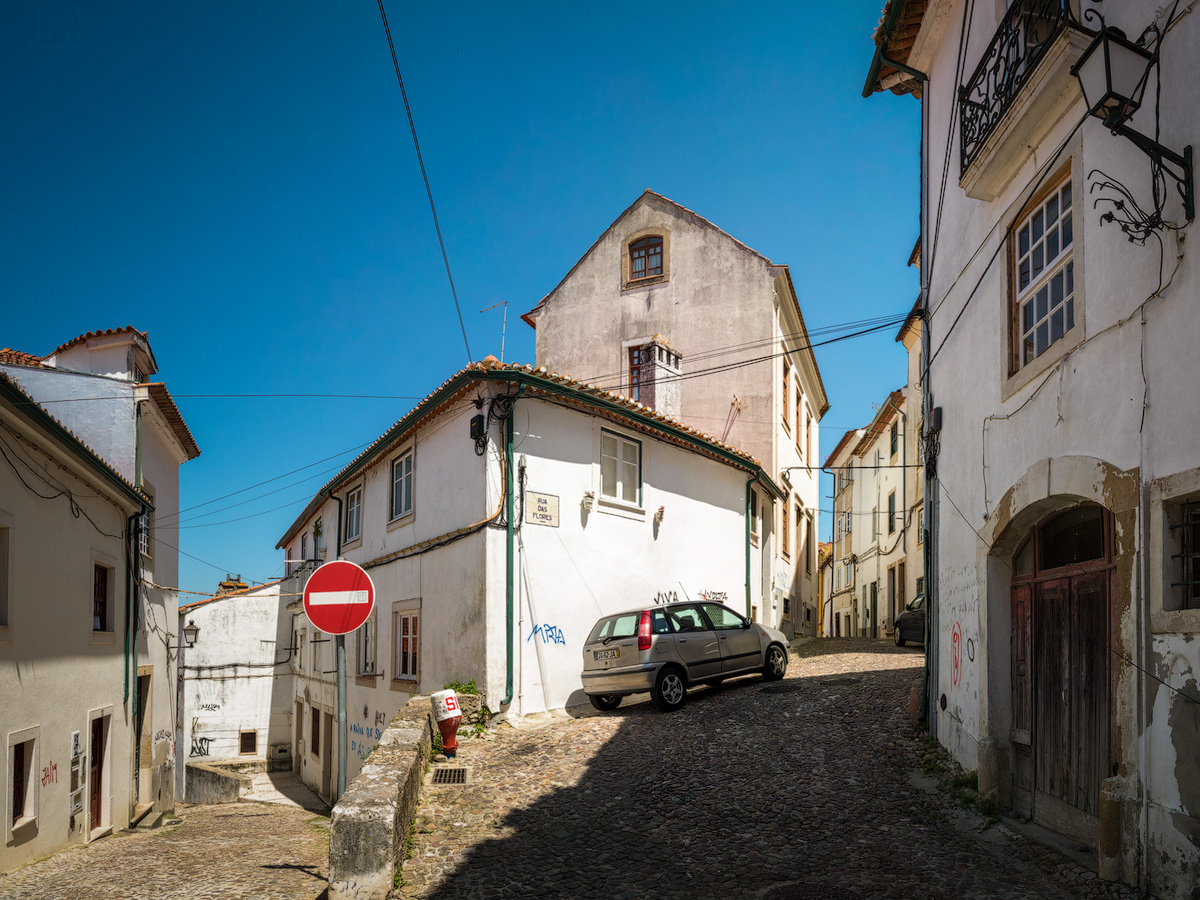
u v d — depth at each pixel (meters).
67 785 11.01
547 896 5.60
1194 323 4.77
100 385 15.09
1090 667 6.02
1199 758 4.54
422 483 14.47
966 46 8.50
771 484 19.77
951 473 8.78
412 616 14.41
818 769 8.55
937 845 6.32
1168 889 4.76
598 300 23.69
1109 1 5.84
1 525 9.24
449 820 7.39
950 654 8.64
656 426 15.05
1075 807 6.16
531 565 12.62
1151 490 5.10
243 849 10.39
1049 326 6.74
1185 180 4.85
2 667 9.23
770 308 21.70
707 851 6.42
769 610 20.12
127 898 7.21
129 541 14.05
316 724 21.91
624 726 11.09
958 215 8.74
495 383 12.55
